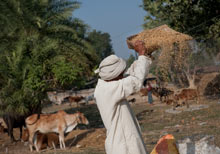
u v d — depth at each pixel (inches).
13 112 413.4
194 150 147.1
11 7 426.9
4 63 390.9
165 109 614.9
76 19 490.6
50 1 463.2
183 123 423.2
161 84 526.9
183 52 196.5
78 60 424.8
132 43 96.0
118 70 92.4
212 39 525.3
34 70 377.1
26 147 420.8
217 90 495.5
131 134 89.7
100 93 91.6
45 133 382.3
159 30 124.5
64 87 425.4
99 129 443.2
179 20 593.3
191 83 517.7
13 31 421.1
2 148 417.1
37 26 439.2
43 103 446.0
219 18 559.8
